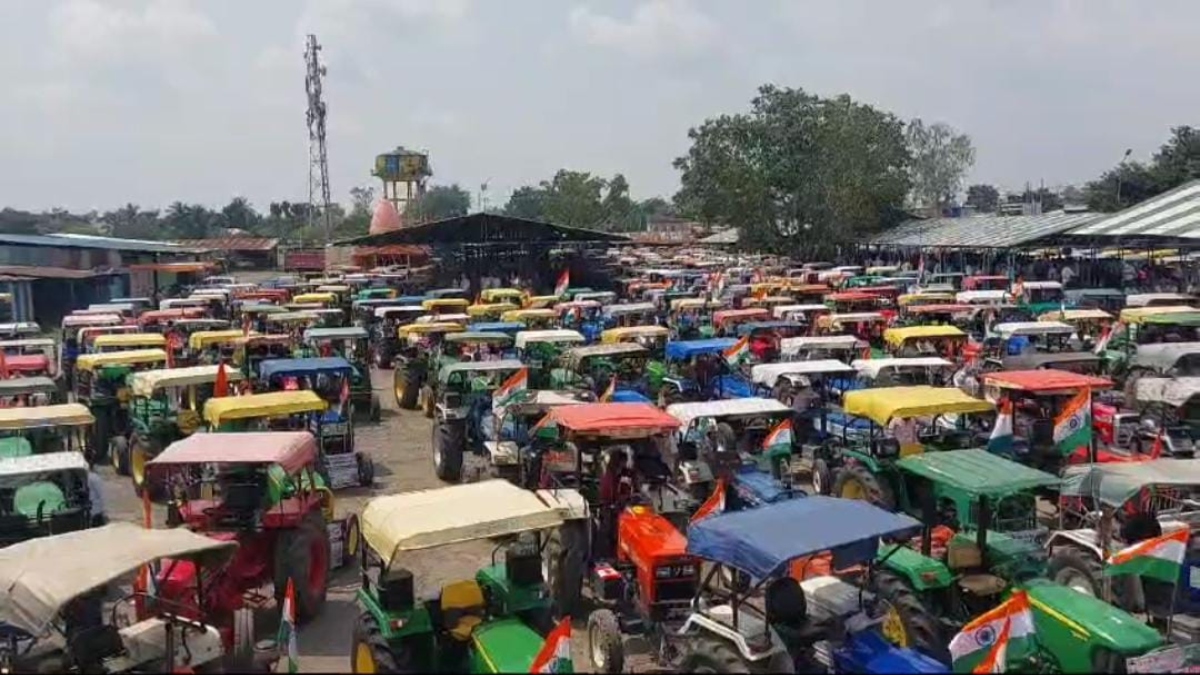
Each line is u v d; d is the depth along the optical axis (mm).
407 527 10672
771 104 68938
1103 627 10320
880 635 10555
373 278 58812
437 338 31438
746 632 10320
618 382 24766
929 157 98812
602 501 14180
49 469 15039
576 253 65812
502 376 23000
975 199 131750
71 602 10508
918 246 60688
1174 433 19031
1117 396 21891
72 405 19547
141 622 11570
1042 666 10641
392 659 10570
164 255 80000
